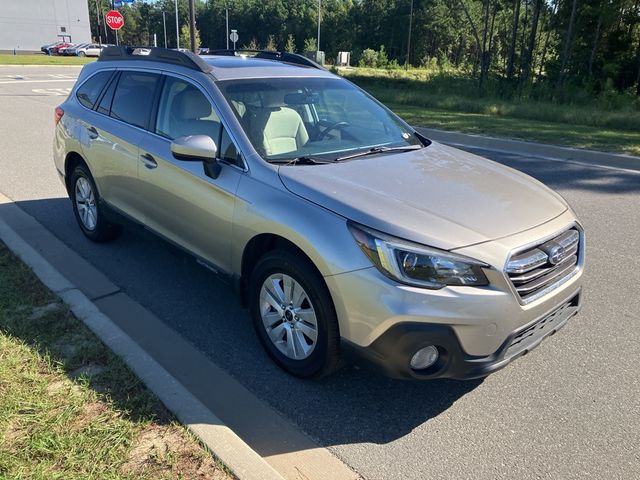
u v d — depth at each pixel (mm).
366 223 2885
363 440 2926
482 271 2771
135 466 2506
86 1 73375
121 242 5578
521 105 18453
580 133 12445
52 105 16188
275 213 3201
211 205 3672
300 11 101625
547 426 3062
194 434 2707
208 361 3562
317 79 4504
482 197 3277
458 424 3068
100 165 4930
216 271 3826
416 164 3730
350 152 3842
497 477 2688
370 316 2812
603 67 27250
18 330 3564
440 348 2830
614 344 3918
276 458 2777
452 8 58625
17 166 8586
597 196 7590
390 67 62188
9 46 69125
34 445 2576
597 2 26766
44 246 5328
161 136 4250
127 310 4191
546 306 3025
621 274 5082
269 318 3486
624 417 3146
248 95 3975
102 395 2965
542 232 3053
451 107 18766
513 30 29922
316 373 3227
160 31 120438
